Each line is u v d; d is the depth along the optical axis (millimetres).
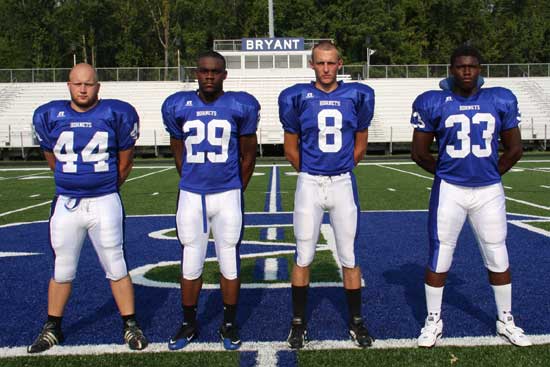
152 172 14211
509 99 2877
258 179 12070
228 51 23156
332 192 2922
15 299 3721
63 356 2779
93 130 2844
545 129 20422
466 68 2762
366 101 2961
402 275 4254
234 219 2904
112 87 22984
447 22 41969
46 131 2895
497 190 2895
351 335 2951
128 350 2852
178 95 2979
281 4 38719
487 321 3203
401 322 3213
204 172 2877
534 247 5090
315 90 2941
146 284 4078
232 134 2904
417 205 7996
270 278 4191
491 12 47562
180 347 2867
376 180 11500
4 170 15633
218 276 4273
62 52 39969
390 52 38500
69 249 2887
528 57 41969
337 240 2994
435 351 2783
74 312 3471
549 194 9062
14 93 22594
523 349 2783
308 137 2922
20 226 6664
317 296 3732
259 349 2844
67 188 2873
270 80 23078
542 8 48062
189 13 40250
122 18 39844
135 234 6098
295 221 2990
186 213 2895
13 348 2881
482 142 2822
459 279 4113
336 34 38125
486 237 2902
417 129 2980
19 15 39750
